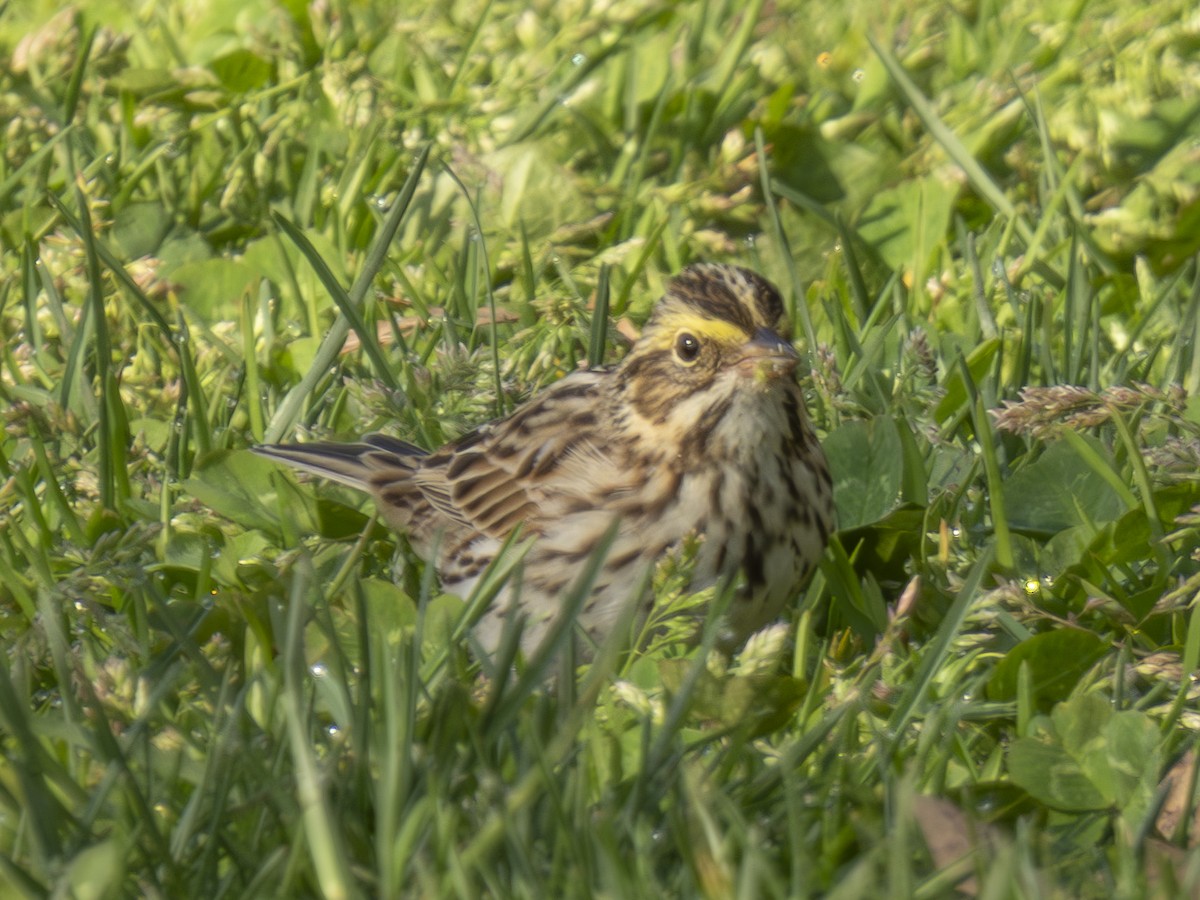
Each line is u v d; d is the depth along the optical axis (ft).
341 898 19.57
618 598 31.81
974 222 50.24
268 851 22.59
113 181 50.19
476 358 40.22
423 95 55.42
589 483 32.76
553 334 42.68
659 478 32.19
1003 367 41.86
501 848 22.36
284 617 28.43
